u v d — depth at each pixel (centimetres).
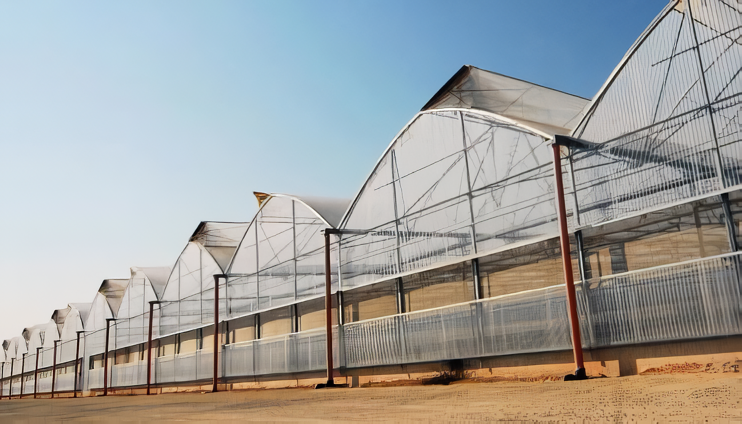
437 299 2312
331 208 3094
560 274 1880
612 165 1761
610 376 1689
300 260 3131
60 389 7031
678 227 1600
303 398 1908
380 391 1952
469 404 1193
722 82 1552
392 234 2547
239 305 3612
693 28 1630
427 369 2312
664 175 1636
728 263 1452
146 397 3394
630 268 1694
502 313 2011
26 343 8850
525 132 2038
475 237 2172
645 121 1716
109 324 5741
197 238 4197
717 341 1475
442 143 2362
